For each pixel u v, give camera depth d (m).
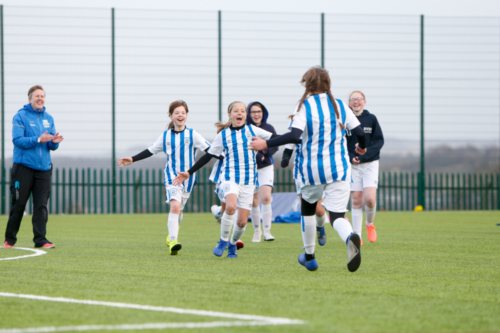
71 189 64.56
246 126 22.44
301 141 17.00
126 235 34.12
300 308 12.38
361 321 11.18
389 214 60.12
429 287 15.03
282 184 69.19
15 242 26.38
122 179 65.88
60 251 24.45
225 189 21.97
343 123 17.02
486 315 11.74
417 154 71.19
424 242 28.67
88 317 11.50
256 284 15.49
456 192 71.75
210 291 14.42
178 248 22.83
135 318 11.41
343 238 16.22
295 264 19.91
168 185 24.69
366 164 27.05
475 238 31.03
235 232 22.16
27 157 25.80
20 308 12.38
